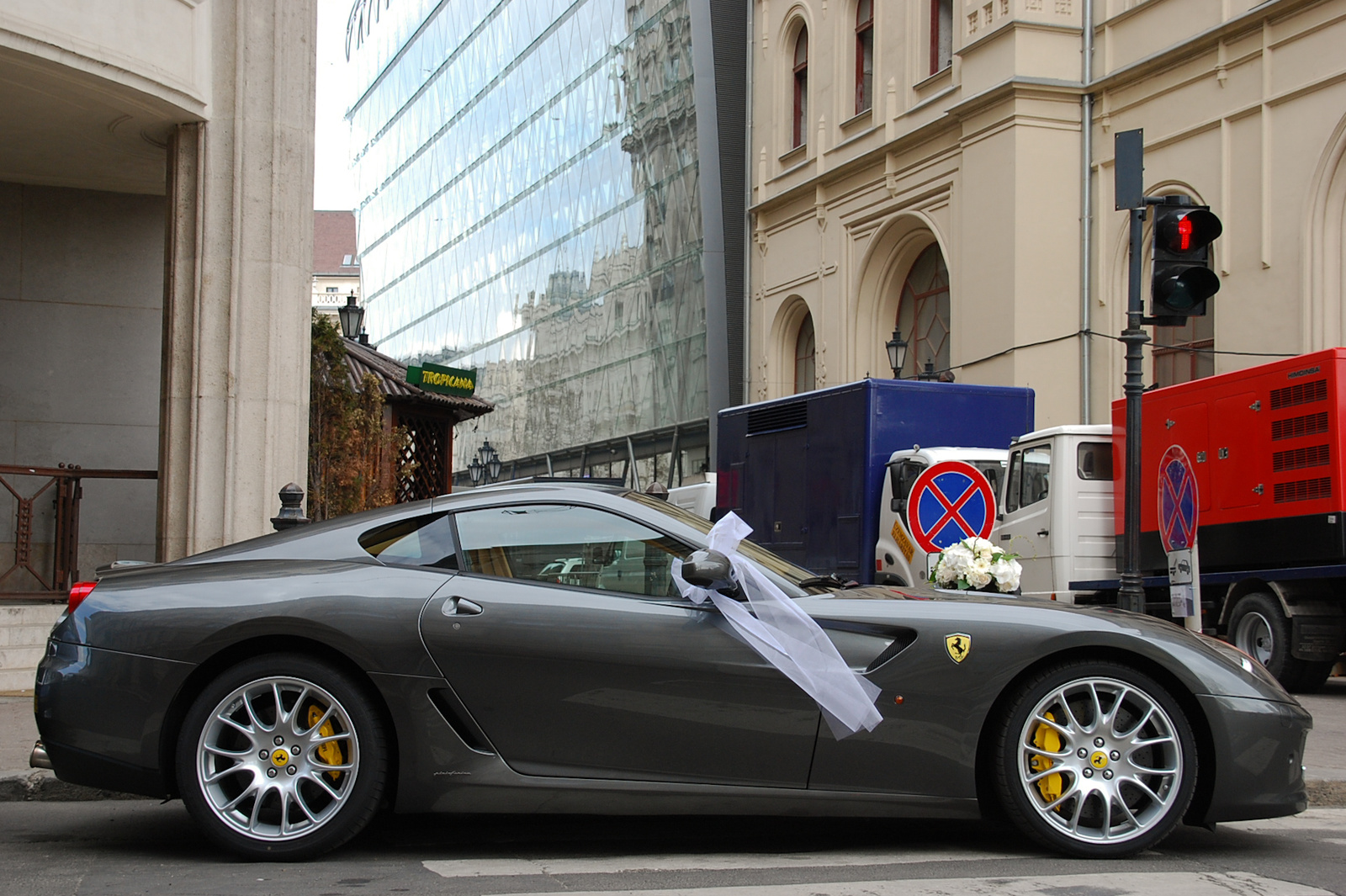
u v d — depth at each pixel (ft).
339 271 415.44
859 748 14.92
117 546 39.83
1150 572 41.78
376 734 15.06
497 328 176.24
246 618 15.07
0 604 33.42
